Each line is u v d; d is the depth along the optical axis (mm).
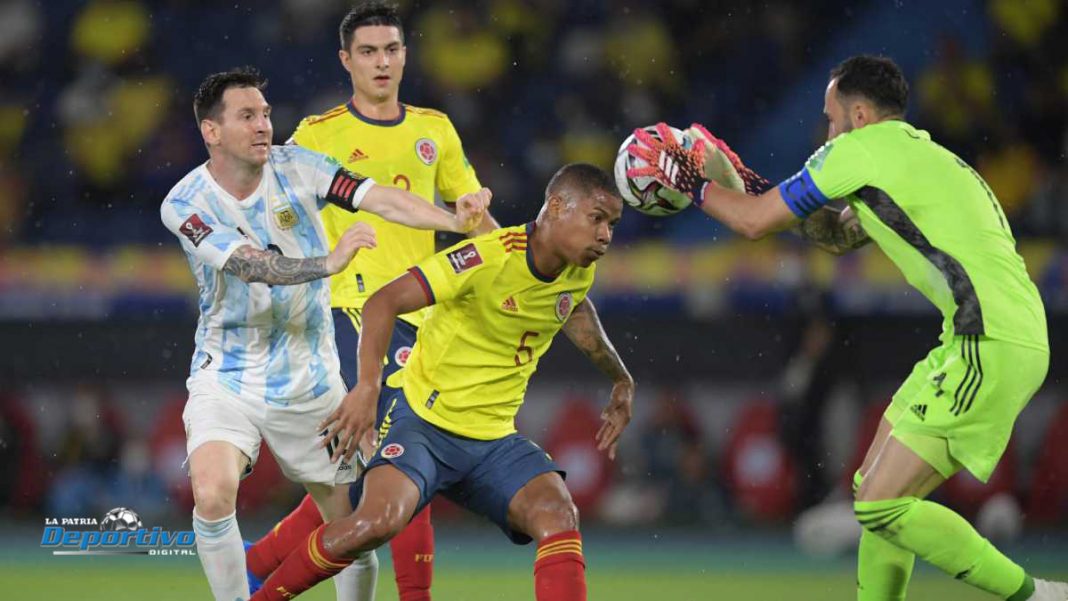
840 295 44875
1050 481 44406
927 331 44656
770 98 58219
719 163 21641
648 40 58625
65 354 45969
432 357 20125
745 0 59469
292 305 20734
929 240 19641
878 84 20531
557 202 19203
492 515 20172
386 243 24156
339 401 21375
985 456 19672
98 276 46094
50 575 34094
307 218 20922
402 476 19484
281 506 45438
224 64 58469
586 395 46938
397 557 22734
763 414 46312
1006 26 58156
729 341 45656
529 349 20250
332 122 24750
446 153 25391
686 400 46281
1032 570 36062
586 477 46312
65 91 57469
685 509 45562
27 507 45469
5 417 45500
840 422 45031
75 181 54562
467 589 32219
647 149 21031
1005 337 19328
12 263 46312
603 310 45969
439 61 57875
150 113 56906
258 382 20719
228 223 20344
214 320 20797
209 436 20250
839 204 28234
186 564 36125
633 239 51594
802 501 44906
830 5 59594
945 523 19734
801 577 34812
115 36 58656
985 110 56031
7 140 55781
